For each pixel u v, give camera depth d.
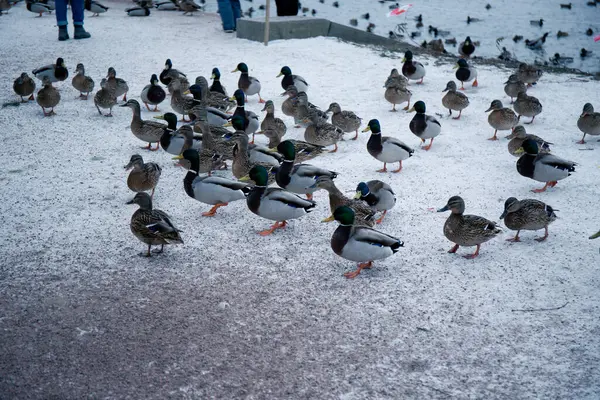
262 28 20.25
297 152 10.06
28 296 6.73
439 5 30.61
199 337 6.07
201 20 24.62
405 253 7.80
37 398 5.21
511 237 8.27
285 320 6.36
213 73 14.45
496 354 5.80
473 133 12.59
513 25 26.94
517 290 6.91
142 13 24.88
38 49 18.88
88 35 20.45
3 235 8.05
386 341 6.01
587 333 6.10
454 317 6.41
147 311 6.50
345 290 6.94
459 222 7.49
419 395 5.27
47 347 5.89
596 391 5.27
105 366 5.63
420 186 9.84
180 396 5.25
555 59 22.48
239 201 9.47
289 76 14.71
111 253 7.71
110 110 13.34
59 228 8.30
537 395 5.25
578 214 8.84
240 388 5.36
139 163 9.03
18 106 13.87
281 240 8.16
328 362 5.70
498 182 10.02
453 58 19.69
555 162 9.27
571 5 29.59
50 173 10.15
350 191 9.56
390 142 10.01
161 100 13.66
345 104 14.24
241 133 9.50
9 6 25.38
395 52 19.61
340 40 21.00
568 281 7.09
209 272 7.30
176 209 9.05
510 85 14.34
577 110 14.06
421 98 15.00
